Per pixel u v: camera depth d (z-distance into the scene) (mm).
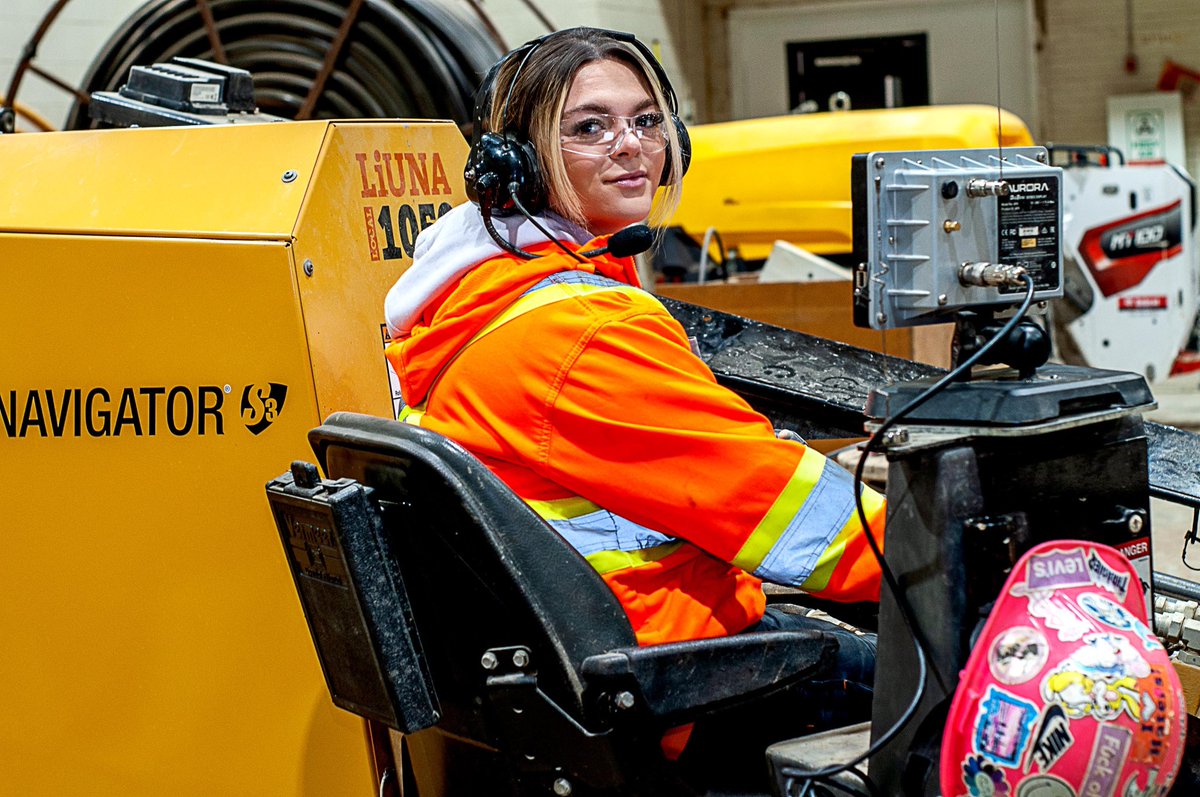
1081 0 8859
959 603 1215
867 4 9078
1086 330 6207
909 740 1269
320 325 1641
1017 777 1148
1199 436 1774
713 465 1370
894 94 9195
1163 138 8688
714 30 9273
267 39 3594
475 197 1445
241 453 1646
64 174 1768
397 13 3467
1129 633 1173
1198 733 1347
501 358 1410
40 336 1695
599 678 1308
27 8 5562
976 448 1224
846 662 1562
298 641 1659
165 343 1654
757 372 2031
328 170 1693
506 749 1393
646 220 1644
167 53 3676
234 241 1620
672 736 1472
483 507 1332
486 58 3514
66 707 1764
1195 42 8711
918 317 1323
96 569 1723
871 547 1325
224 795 1724
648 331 1395
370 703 1387
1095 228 6102
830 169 5465
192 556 1685
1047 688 1143
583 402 1374
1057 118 9047
